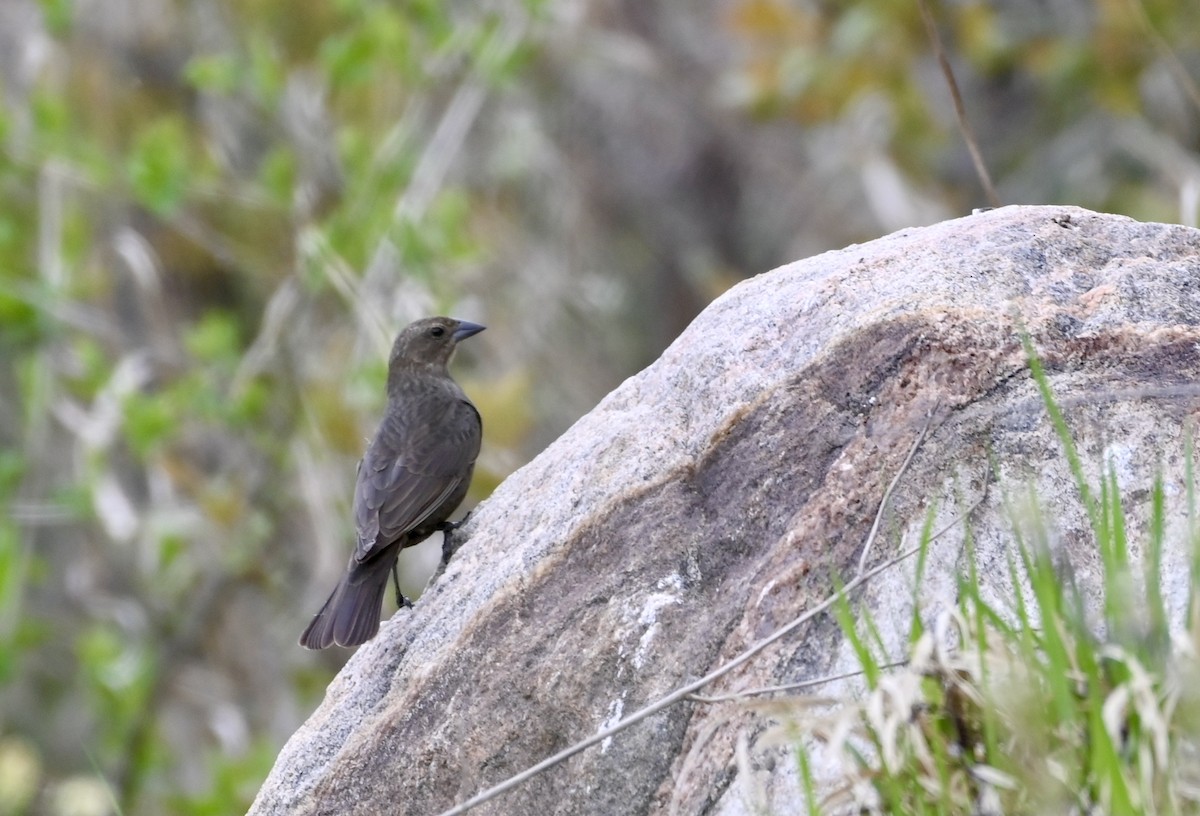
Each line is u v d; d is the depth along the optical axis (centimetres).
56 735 1597
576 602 574
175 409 1409
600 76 1967
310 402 1435
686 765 514
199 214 1573
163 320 1544
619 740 545
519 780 498
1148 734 419
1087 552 520
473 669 579
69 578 1616
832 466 561
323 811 589
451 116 1480
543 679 566
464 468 846
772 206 1970
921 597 518
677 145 1983
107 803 1335
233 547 1445
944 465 544
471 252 1463
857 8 1611
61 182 1514
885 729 432
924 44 1623
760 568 553
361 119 1562
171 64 1658
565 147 1911
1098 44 1521
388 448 837
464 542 647
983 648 436
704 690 538
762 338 603
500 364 1633
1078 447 539
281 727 1462
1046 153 1698
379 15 1437
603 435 615
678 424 602
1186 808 417
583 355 1717
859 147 1662
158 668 1448
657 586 566
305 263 1377
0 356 1579
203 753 1516
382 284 1434
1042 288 586
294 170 1458
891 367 571
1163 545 508
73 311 1445
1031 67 1619
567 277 1734
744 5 1641
